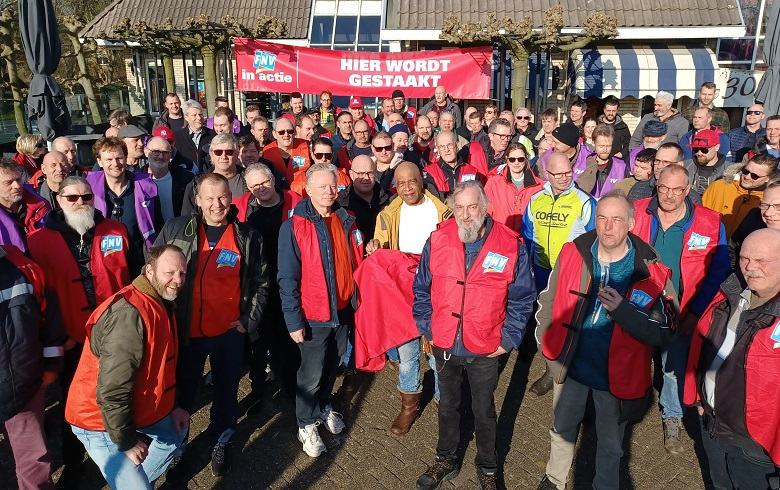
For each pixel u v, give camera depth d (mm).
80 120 12750
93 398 2887
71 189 3615
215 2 16484
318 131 7746
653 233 4051
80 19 17922
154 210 4691
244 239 3723
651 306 3049
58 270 3629
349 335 4637
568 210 4598
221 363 3762
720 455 2982
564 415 3367
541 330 3371
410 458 4020
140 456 2893
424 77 11211
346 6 15586
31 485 3225
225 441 3789
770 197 3658
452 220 3557
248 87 11711
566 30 12609
